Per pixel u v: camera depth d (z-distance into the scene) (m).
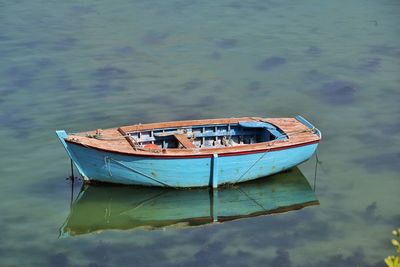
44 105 36.47
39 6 52.16
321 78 40.47
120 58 42.62
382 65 42.44
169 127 30.22
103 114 35.53
